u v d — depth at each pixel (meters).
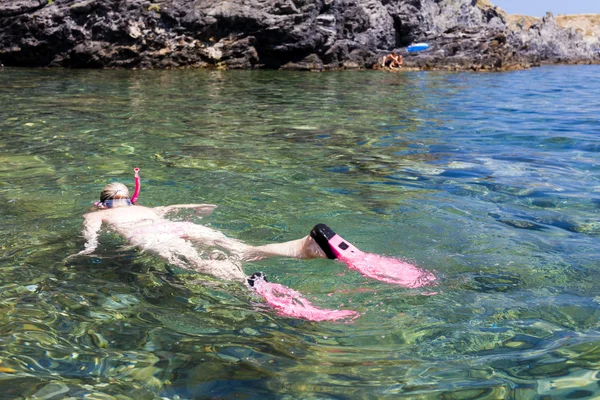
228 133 6.46
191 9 16.45
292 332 2.46
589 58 34.34
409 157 5.40
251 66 16.88
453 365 2.24
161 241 3.23
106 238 3.38
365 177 4.69
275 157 5.32
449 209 3.90
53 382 2.15
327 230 3.08
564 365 2.22
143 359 2.29
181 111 8.05
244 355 2.31
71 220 3.66
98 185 4.36
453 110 8.63
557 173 4.83
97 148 5.55
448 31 21.62
